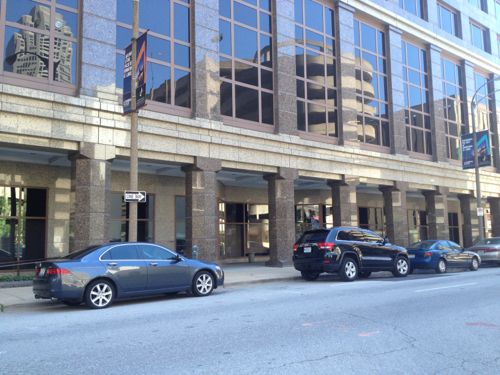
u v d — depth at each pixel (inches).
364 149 1032.2
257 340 286.8
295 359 243.8
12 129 573.9
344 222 964.6
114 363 241.6
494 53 1498.5
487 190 1362.0
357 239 665.6
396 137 1097.4
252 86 841.5
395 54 1134.4
